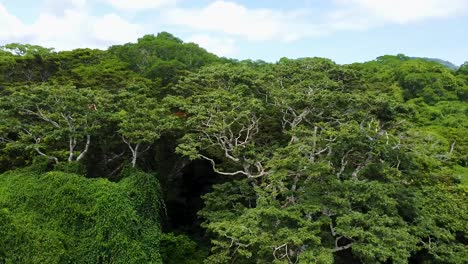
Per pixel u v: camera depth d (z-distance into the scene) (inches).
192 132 1079.0
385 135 898.7
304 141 874.1
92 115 949.2
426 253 863.1
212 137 1055.6
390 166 897.5
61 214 780.6
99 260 744.3
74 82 1306.6
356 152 899.4
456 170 1187.9
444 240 837.2
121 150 1159.0
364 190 769.6
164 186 1202.0
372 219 720.3
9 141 984.3
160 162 1218.0
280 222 741.3
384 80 1947.6
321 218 743.1
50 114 955.3
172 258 959.0
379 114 952.3
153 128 954.1
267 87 1112.8
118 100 1090.7
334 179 796.0
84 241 757.3
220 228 807.1
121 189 815.7
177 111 1263.5
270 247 684.7
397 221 784.9
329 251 684.7
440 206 887.1
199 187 1322.6
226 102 1006.4
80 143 1055.0
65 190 794.8
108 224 758.5
